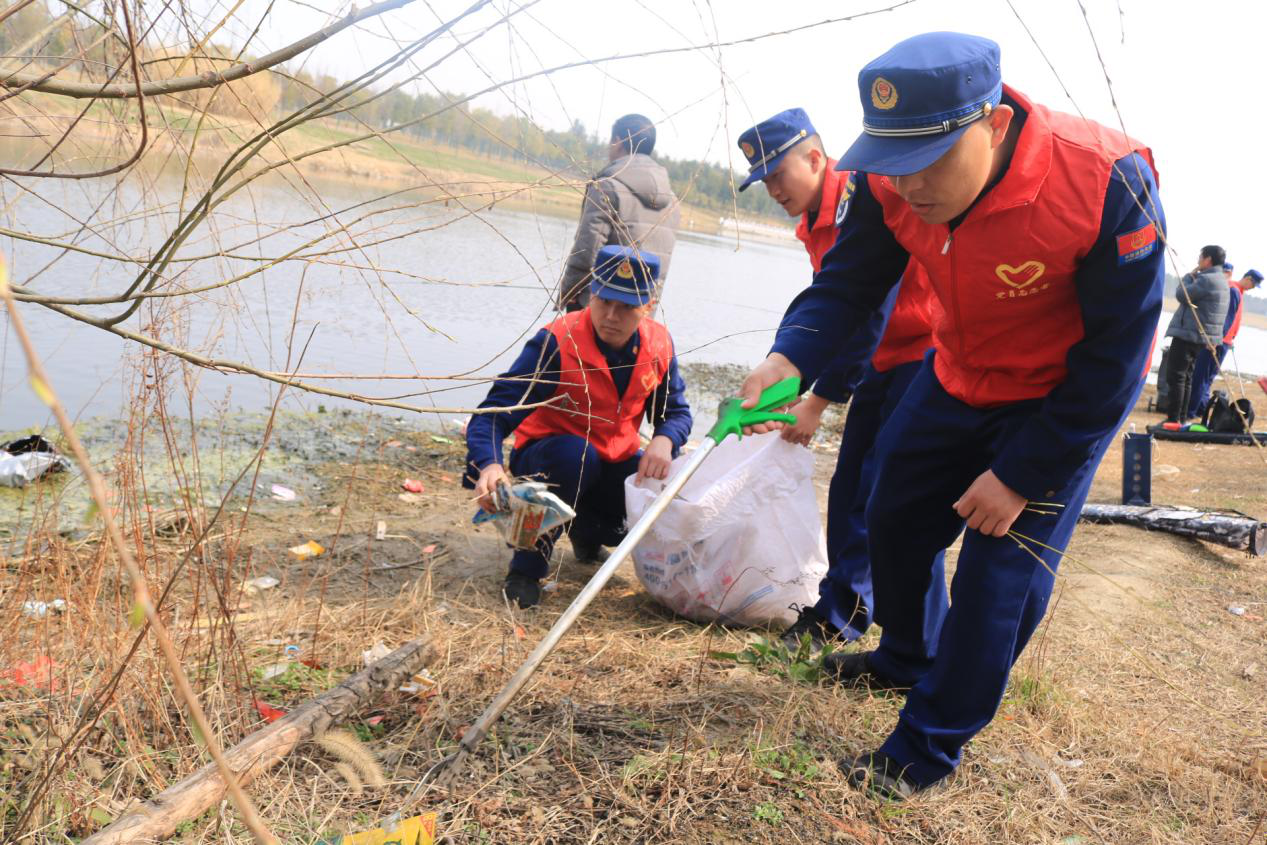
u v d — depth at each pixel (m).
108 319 1.50
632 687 2.99
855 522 3.50
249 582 3.66
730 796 2.41
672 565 3.65
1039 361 2.47
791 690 3.02
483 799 2.29
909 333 3.45
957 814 2.46
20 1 1.42
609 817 2.28
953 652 2.48
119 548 0.56
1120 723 3.07
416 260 12.95
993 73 2.11
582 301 4.64
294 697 2.71
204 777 2.10
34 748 2.23
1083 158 2.16
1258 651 3.98
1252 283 10.79
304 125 1.78
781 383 2.62
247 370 1.55
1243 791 2.76
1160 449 9.37
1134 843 2.44
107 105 1.81
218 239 1.95
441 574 4.09
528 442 4.01
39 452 4.64
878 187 2.52
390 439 6.30
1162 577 4.91
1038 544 2.43
